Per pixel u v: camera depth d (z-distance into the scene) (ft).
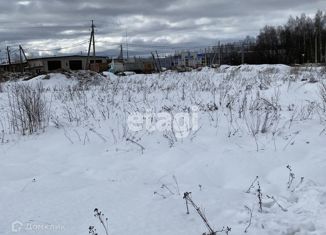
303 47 276.41
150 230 12.00
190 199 13.14
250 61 292.20
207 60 286.46
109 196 14.96
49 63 234.58
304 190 14.58
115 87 58.03
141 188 15.83
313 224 11.94
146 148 21.86
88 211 13.56
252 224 12.18
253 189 15.49
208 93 45.16
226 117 27.94
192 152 20.40
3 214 13.51
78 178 17.67
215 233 11.58
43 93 52.65
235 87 50.57
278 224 12.14
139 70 213.66
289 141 20.90
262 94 39.88
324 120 25.53
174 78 75.00
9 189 16.20
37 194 15.42
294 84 45.03
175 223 12.46
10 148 24.11
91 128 27.04
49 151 22.97
